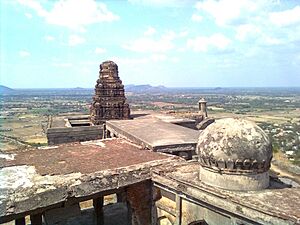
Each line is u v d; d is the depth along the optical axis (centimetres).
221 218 942
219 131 1044
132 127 2123
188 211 1054
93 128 2753
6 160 1294
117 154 1413
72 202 1045
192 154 1591
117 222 1516
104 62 3086
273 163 3020
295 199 919
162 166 1245
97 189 1066
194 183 1038
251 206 847
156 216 1209
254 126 1064
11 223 1466
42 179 1052
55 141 2642
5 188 967
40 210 971
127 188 1186
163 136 1728
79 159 1320
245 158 968
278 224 781
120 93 3055
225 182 992
